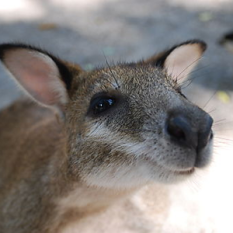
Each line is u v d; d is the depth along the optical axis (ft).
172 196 2.01
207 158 1.52
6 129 2.19
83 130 1.67
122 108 1.61
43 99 1.81
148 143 1.53
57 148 1.83
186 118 1.49
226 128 2.33
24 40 3.19
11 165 2.00
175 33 3.14
